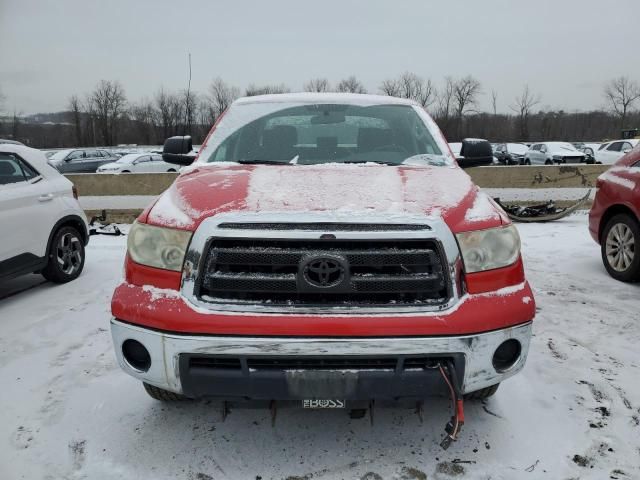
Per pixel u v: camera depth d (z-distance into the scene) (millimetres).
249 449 2506
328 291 2105
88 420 2775
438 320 2094
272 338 2066
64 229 5379
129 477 2324
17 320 4285
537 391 3021
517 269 2322
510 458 2422
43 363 3469
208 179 2758
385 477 2303
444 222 2223
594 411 2809
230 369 2127
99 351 3648
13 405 2936
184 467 2385
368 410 2795
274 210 2234
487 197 2662
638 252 4973
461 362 2119
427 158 3383
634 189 4961
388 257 2145
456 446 2508
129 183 9453
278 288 2129
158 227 2299
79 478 2322
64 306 4637
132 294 2262
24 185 4949
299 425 2695
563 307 4480
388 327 2070
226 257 2162
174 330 2115
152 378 2207
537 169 9617
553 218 9008
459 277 2189
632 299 4668
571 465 2373
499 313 2170
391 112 3854
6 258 4594
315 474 2328
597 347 3639
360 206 2283
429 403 2885
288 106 3893
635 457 2426
